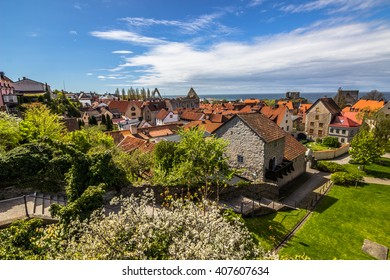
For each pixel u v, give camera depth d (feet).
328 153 129.70
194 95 476.95
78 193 47.93
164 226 26.99
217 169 58.95
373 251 46.65
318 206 68.33
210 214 31.40
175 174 60.49
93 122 223.92
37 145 53.78
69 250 25.95
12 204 44.91
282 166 81.25
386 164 114.93
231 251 26.21
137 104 306.55
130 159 71.46
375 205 69.15
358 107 223.92
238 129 79.66
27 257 25.59
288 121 184.14
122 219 27.09
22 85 267.18
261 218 56.75
